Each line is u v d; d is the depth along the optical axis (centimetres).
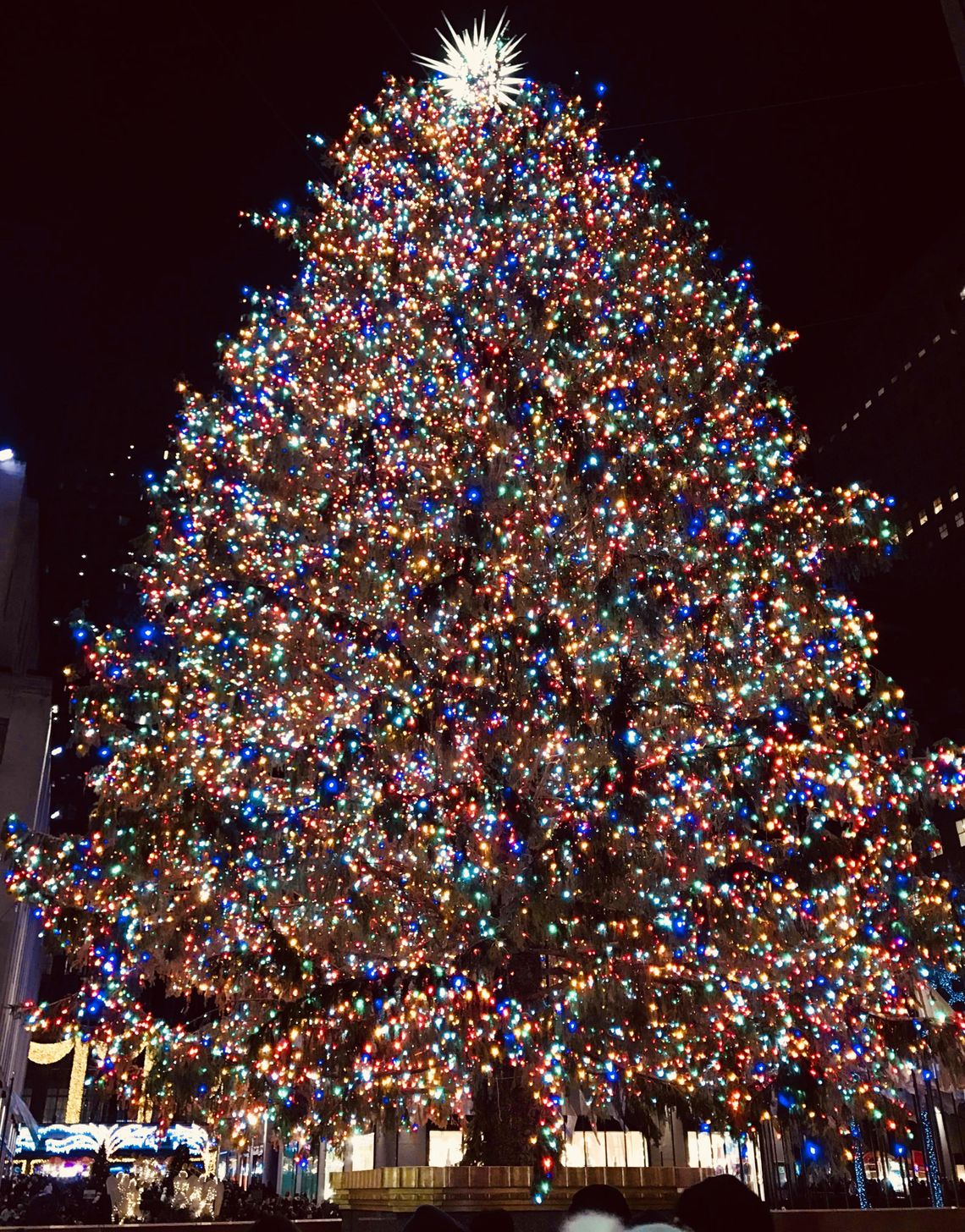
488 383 1780
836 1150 1406
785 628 1628
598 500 1570
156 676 1622
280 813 1570
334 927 1441
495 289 1831
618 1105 1447
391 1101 1348
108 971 1375
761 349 1944
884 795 1521
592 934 1298
